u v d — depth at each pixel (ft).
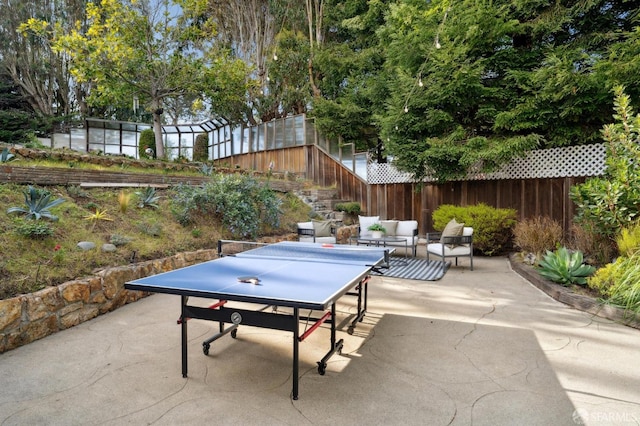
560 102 27.17
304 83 50.49
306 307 7.52
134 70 34.50
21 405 8.16
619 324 13.34
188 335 12.43
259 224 26.55
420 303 16.31
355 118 42.16
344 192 43.34
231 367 10.11
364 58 43.68
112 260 16.22
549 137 29.09
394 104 33.50
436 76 30.22
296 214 33.35
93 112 65.05
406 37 32.17
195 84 36.78
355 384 9.18
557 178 29.35
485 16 28.63
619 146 18.02
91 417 7.72
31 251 14.11
